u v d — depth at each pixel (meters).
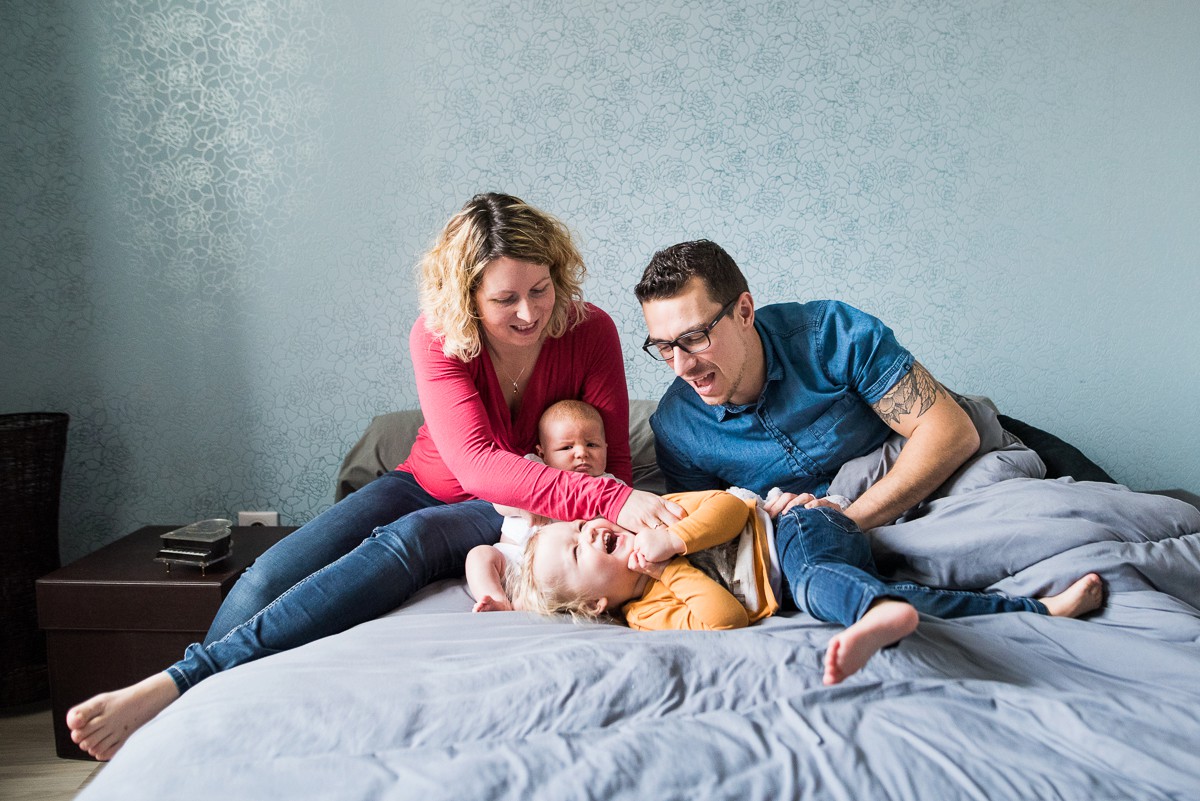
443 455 1.65
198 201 2.42
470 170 2.45
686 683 1.18
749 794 0.95
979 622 1.36
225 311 2.46
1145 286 2.56
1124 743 1.00
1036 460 1.82
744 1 2.42
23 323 2.43
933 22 2.44
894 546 1.58
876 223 2.51
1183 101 2.49
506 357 1.75
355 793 0.95
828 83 2.46
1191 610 1.36
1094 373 2.60
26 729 2.06
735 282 1.66
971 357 2.58
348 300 2.48
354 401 2.51
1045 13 2.45
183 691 1.37
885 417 1.75
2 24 2.32
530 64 2.42
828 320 1.77
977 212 2.52
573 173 2.47
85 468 2.49
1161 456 2.64
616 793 0.95
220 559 1.96
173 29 2.36
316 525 1.76
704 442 1.85
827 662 1.12
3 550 2.14
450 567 1.69
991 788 0.94
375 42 2.40
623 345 2.54
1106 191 2.52
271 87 2.39
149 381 2.48
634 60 2.43
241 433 2.51
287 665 1.24
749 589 1.47
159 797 0.97
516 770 0.98
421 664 1.23
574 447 1.74
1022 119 2.49
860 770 0.98
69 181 2.39
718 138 2.47
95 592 1.86
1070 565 1.44
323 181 2.44
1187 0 2.46
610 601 1.49
